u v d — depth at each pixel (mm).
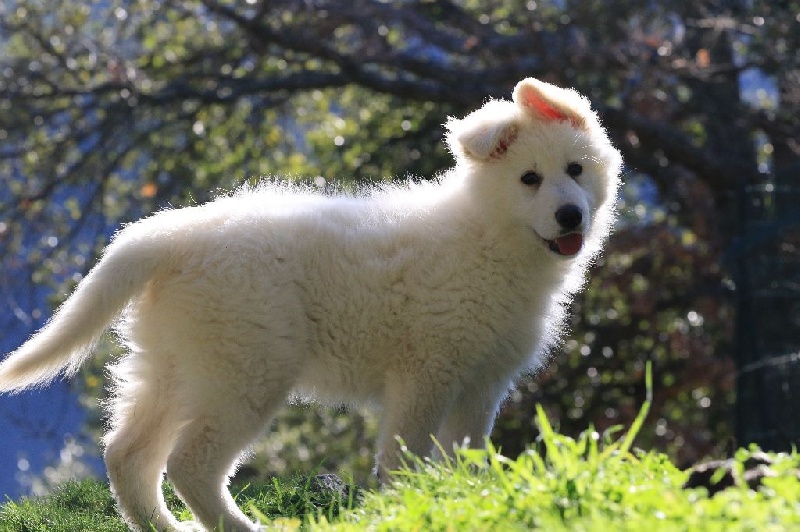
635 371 17703
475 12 18375
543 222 6973
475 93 16438
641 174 18516
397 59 16641
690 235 18516
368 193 7707
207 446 6312
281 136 18656
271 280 6453
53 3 17375
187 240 6469
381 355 6879
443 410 6902
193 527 6738
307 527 5707
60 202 18125
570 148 7180
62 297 17062
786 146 17812
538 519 4559
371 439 17844
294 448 17875
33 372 6305
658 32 17266
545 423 5238
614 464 5129
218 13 16734
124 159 17750
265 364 6387
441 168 17672
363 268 6750
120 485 6633
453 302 6867
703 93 17781
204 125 17828
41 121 16859
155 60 17609
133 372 6668
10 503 8070
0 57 17172
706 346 17750
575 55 15867
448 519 4785
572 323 17422
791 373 12906
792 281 13141
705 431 18141
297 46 16703
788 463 5055
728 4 17453
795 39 16359
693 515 4414
